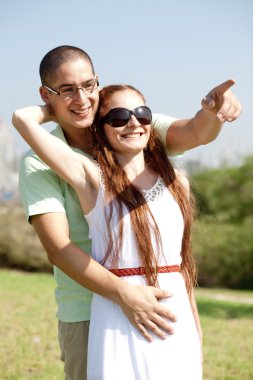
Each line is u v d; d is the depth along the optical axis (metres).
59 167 3.05
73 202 3.23
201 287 18.53
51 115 3.27
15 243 18.08
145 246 3.02
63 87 3.15
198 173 26.05
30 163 3.22
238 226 20.44
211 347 7.37
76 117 3.19
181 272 3.24
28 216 3.17
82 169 3.09
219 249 18.52
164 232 3.09
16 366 6.01
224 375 6.02
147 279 3.04
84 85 3.16
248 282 18.45
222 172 24.59
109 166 3.12
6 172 27.22
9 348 6.70
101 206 3.08
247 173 23.88
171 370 2.97
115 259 3.04
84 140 3.35
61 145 3.08
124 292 2.97
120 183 3.09
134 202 3.07
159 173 3.26
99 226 3.08
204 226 19.11
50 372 5.82
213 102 2.99
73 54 3.17
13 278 13.83
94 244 3.14
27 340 7.12
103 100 3.24
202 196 3.64
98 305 3.05
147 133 3.23
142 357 2.96
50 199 3.14
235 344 7.61
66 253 3.06
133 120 3.15
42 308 9.45
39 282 13.21
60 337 3.37
